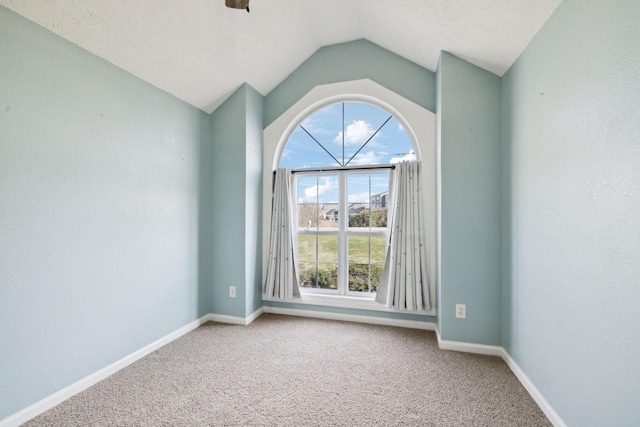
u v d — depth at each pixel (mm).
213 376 1980
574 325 1358
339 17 2686
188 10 1991
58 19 1607
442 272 2412
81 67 1796
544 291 1631
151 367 2092
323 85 3094
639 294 996
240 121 2936
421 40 2463
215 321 3010
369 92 2959
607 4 1144
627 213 1045
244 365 2131
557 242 1501
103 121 1940
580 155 1315
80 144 1794
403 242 2799
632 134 1021
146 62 2143
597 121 1202
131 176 2154
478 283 2344
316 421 1549
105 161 1957
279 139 3219
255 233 3113
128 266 2131
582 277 1299
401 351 2363
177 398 1734
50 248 1638
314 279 3299
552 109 1553
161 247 2436
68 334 1730
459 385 1891
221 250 3000
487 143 2330
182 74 2424
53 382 1650
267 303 3295
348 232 3186
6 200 1450
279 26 2557
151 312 2334
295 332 2732
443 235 2412
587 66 1269
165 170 2477
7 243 1455
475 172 2350
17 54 1488
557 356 1498
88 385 1836
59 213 1682
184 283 2693
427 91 2828
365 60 2996
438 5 1978
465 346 2369
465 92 2371
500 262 2301
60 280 1688
